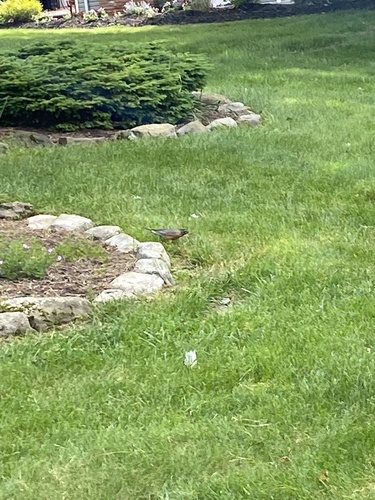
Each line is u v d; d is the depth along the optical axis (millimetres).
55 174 7949
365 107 10469
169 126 9539
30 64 9688
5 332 5430
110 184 7688
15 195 7410
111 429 4660
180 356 5199
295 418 4715
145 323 5492
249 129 9484
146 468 4441
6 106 9516
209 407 4809
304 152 8656
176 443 4578
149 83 9625
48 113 9602
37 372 5074
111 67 9812
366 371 5000
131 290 5855
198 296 5805
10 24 26250
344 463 4430
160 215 7043
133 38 18641
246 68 13484
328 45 15547
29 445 4578
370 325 5430
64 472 4426
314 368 5047
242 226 6816
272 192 7508
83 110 9578
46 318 5539
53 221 6836
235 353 5203
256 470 4410
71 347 5285
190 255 6441
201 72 10383
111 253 6359
